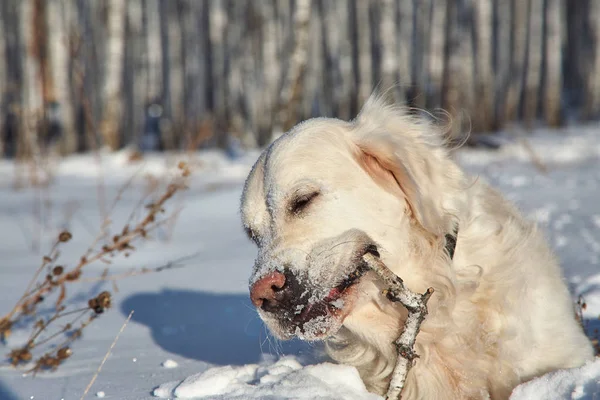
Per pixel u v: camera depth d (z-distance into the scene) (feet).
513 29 117.70
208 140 91.86
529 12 122.52
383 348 11.93
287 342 14.80
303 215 11.25
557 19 107.24
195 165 53.93
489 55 102.68
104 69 76.74
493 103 109.81
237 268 24.00
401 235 11.64
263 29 94.22
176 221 33.68
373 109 12.46
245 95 99.30
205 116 91.15
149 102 111.86
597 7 121.08
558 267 13.33
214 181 50.03
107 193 44.73
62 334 16.51
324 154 11.54
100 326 17.22
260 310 11.12
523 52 117.70
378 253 11.43
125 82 102.78
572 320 12.70
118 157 64.39
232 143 78.02
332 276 11.07
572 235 25.16
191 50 101.24
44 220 35.12
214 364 13.75
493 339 11.81
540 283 12.30
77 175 56.39
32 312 15.99
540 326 11.97
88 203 40.16
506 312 11.84
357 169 11.62
